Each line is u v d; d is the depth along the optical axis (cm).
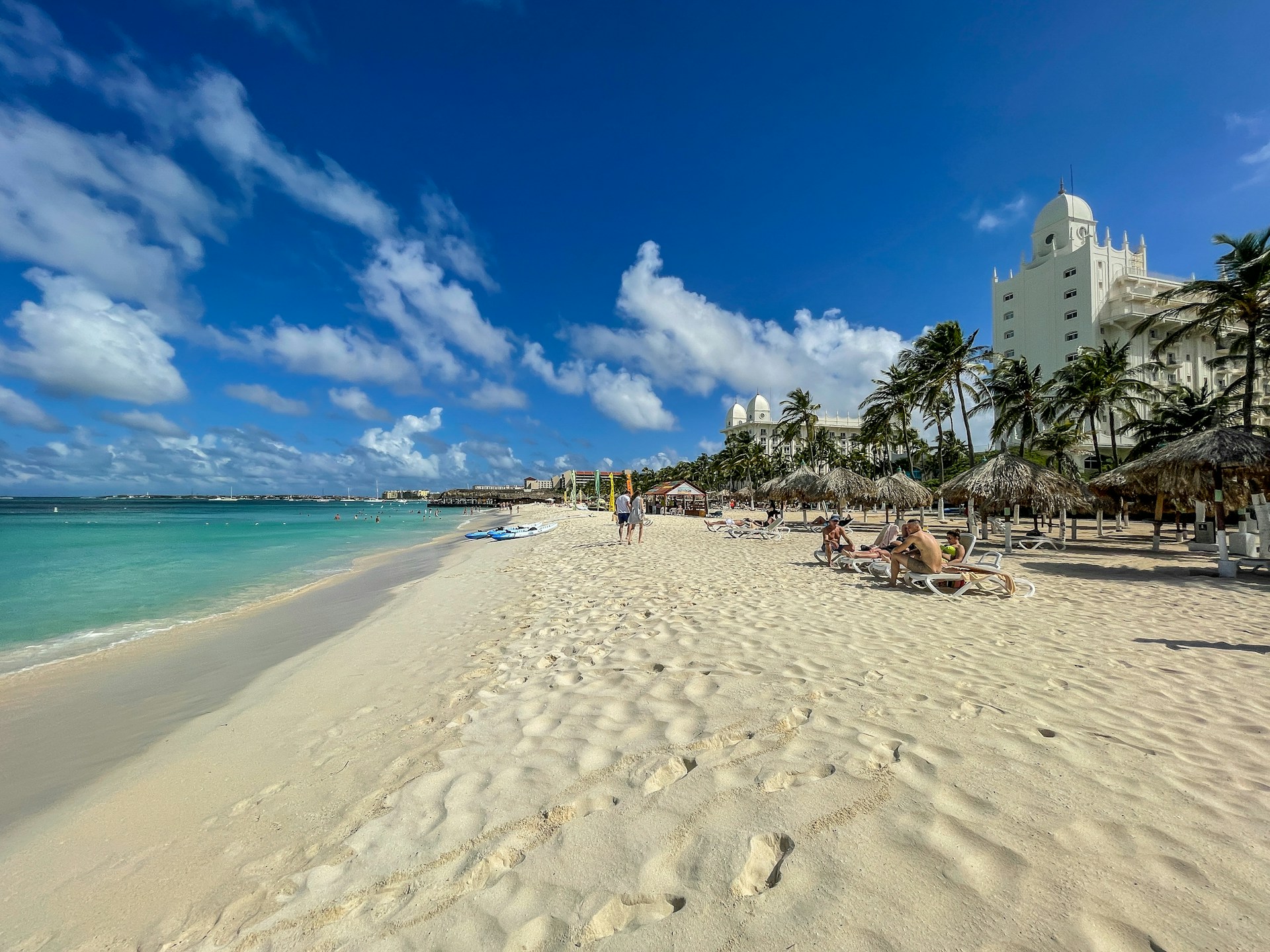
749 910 180
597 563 1281
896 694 373
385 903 204
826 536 1078
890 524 1076
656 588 862
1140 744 293
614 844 220
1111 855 197
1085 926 165
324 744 379
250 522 5188
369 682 520
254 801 306
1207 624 597
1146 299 5003
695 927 176
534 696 416
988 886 182
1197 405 2502
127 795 334
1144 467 1119
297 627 831
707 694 383
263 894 223
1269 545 1028
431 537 3092
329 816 279
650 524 3134
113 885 245
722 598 756
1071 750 283
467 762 314
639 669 458
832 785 249
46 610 1000
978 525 2164
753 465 6556
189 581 1375
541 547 1903
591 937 178
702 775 266
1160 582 910
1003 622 604
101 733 452
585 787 268
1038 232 5944
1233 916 167
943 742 292
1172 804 231
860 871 192
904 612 654
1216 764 269
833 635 542
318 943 189
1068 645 505
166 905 227
